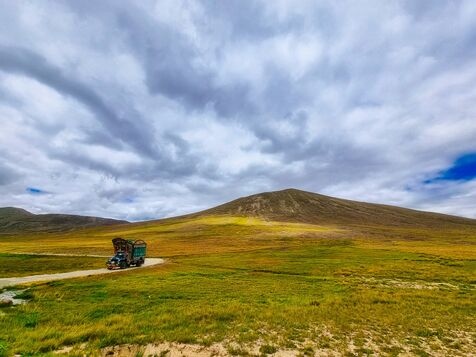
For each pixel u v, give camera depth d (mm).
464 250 79500
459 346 16172
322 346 15602
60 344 14930
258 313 21125
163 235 152000
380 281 39031
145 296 27250
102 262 63906
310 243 105188
